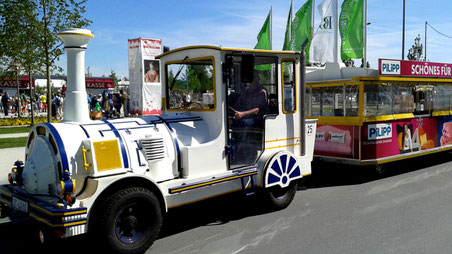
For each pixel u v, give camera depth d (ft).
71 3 39.70
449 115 30.83
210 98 15.97
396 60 25.26
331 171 28.22
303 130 18.88
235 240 14.74
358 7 37.60
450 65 30.89
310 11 42.60
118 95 67.82
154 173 13.91
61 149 12.11
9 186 14.57
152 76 59.82
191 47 16.28
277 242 14.44
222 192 15.94
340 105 25.02
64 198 11.50
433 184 23.52
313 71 27.09
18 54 40.01
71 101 14.02
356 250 13.58
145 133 14.08
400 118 25.80
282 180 17.87
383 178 25.57
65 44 14.01
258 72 16.97
